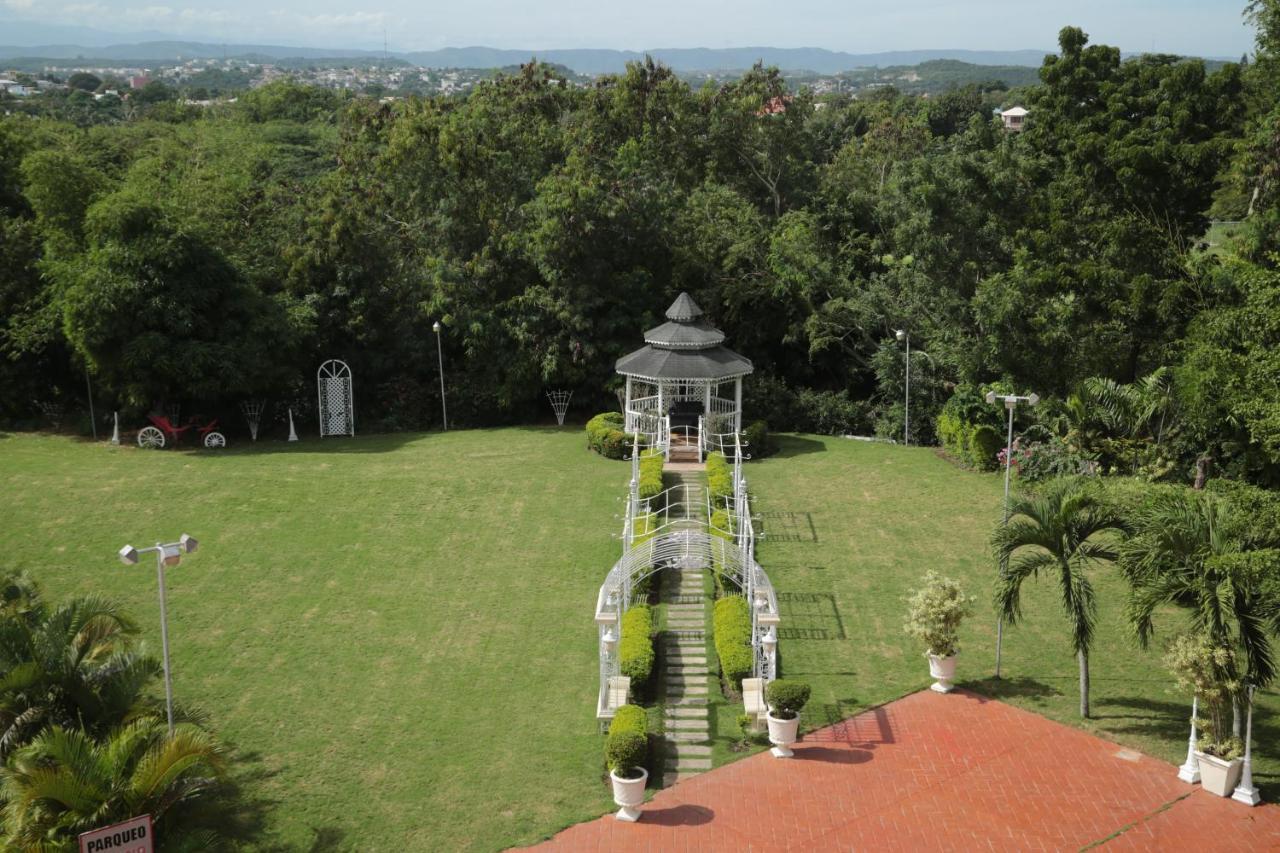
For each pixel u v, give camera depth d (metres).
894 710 20.72
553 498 32.44
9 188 45.72
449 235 44.28
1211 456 30.33
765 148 51.59
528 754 19.45
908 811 17.39
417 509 31.45
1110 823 16.94
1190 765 18.03
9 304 41.91
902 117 66.19
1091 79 38.09
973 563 27.52
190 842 15.16
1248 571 17.08
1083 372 33.94
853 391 46.25
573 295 42.31
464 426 44.34
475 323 42.03
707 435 35.94
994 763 18.78
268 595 26.06
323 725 20.47
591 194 41.00
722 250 43.97
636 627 22.38
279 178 51.34
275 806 17.89
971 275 38.97
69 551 28.36
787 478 34.62
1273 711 20.47
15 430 42.19
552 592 26.20
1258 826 16.78
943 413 37.81
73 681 16.78
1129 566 18.66
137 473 34.66
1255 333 24.59
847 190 49.47
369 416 44.34
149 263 36.97
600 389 43.94
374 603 25.67
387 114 50.50
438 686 21.97
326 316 42.59
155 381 38.25
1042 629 24.17
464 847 16.77
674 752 19.44
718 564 24.42
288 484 33.34
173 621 24.69
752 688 20.52
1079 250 35.53
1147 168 35.06
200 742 15.73
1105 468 32.25
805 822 17.14
